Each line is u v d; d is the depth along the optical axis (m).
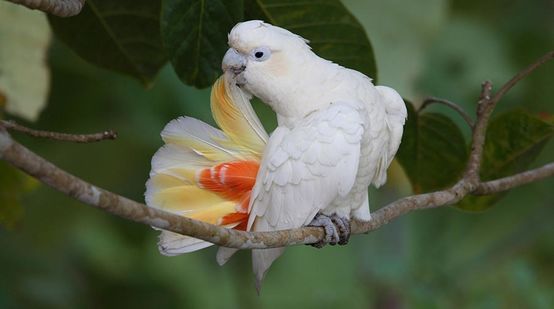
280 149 3.02
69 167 3.55
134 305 3.63
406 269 3.62
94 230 3.64
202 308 3.71
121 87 3.53
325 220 3.03
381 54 3.39
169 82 3.49
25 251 3.60
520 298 3.48
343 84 3.04
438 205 3.12
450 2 3.65
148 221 2.85
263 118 3.51
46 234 3.59
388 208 3.08
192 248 2.98
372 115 3.04
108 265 3.63
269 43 3.03
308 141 3.02
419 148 3.24
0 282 3.52
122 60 3.24
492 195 3.25
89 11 3.20
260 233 2.94
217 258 3.02
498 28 3.68
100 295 3.62
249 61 3.03
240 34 3.03
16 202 3.29
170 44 3.09
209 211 3.01
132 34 3.22
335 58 3.15
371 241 3.71
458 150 3.23
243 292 3.74
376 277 3.62
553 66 3.64
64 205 3.58
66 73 3.53
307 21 3.14
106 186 3.57
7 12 3.29
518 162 3.26
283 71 3.03
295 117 3.04
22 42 3.30
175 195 3.01
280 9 3.13
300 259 3.80
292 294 3.78
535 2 3.70
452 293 3.56
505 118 3.23
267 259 3.04
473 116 3.59
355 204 3.06
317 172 3.01
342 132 3.01
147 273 3.64
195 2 3.08
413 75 3.39
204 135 3.02
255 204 3.02
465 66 3.63
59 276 3.60
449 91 3.61
